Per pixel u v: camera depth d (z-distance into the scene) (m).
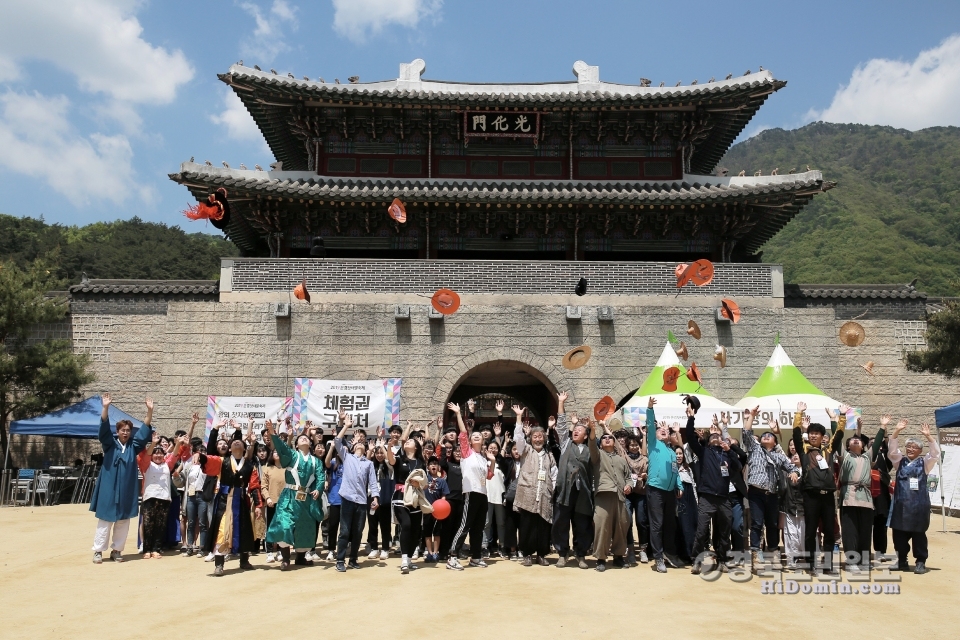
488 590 12.20
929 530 21.08
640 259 30.25
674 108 29.55
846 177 149.00
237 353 25.42
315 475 14.30
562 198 27.58
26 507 25.39
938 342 27.33
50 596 12.00
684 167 30.52
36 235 78.88
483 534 15.88
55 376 26.97
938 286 87.81
